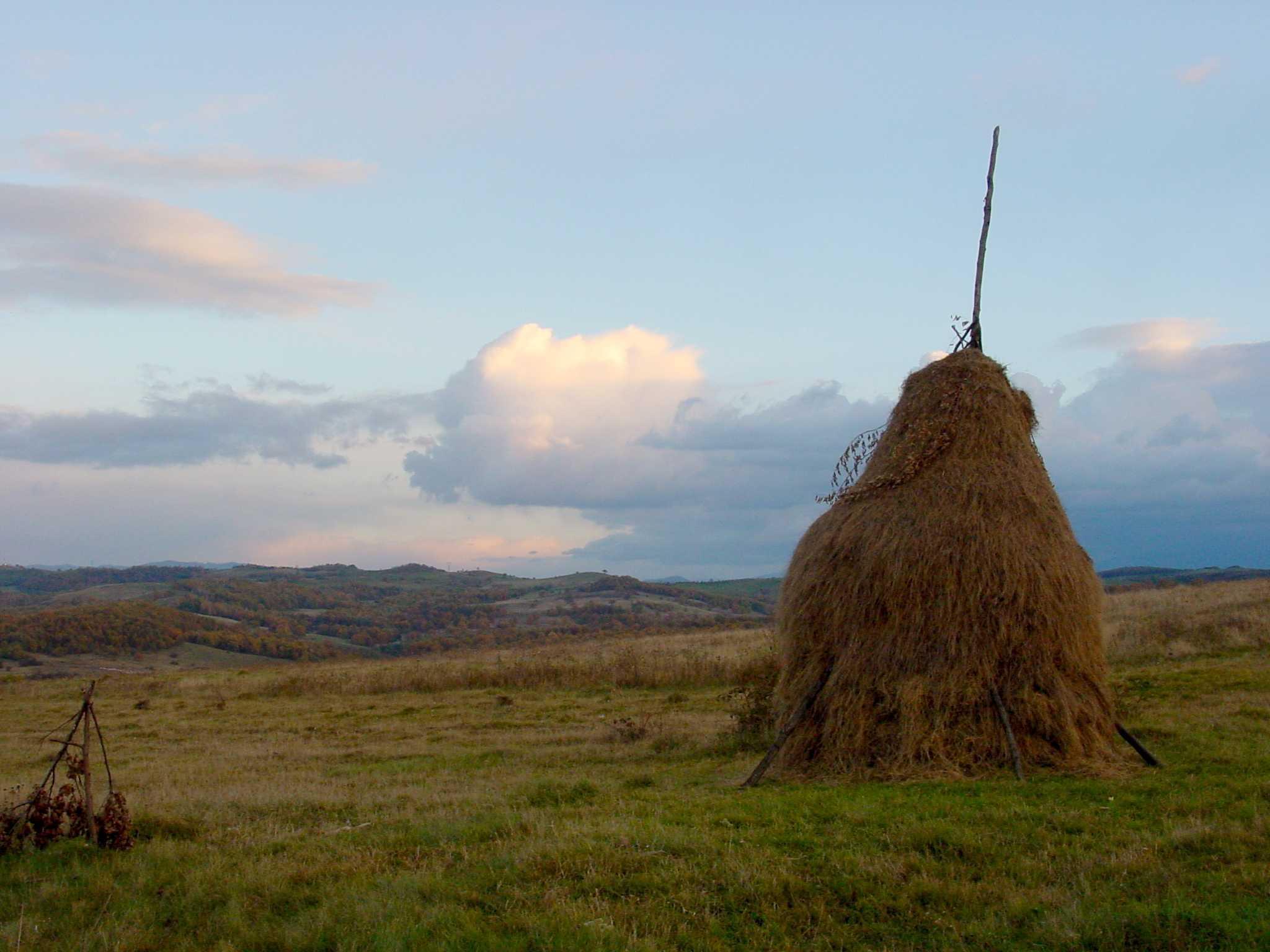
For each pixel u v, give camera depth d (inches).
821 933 255.0
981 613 439.5
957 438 478.0
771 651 645.3
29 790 494.9
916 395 504.7
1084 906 255.6
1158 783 385.7
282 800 438.3
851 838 319.3
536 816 371.9
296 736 765.9
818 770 451.2
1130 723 519.5
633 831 328.5
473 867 307.3
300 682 1169.4
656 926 255.6
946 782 406.6
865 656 454.0
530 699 976.9
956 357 506.0
